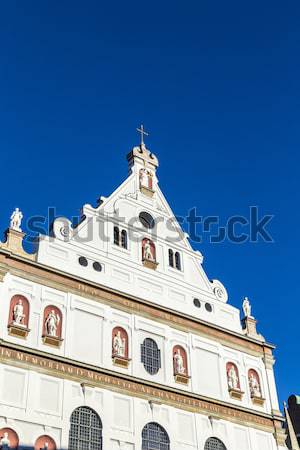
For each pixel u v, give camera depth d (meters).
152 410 40.38
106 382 38.94
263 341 50.88
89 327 40.09
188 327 45.97
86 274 41.84
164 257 47.66
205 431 42.72
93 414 37.56
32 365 36.22
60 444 35.19
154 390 41.16
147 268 45.81
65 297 39.94
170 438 40.28
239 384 47.19
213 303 49.25
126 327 42.06
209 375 45.41
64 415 36.06
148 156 52.41
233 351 48.41
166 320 44.72
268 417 47.38
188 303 47.19
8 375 35.12
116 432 37.84
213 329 47.78
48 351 37.34
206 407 43.62
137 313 43.16
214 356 46.75
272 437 46.94
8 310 37.03
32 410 35.03
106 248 44.09
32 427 34.66
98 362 39.28
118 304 42.38
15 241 39.56
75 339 38.97
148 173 51.41
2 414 33.84
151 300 44.56
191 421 42.28
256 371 49.31
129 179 49.41
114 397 38.94
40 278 39.31
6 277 37.88
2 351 35.50
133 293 43.78
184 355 44.66
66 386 37.09
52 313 38.81
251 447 45.03
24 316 37.53
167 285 46.41
